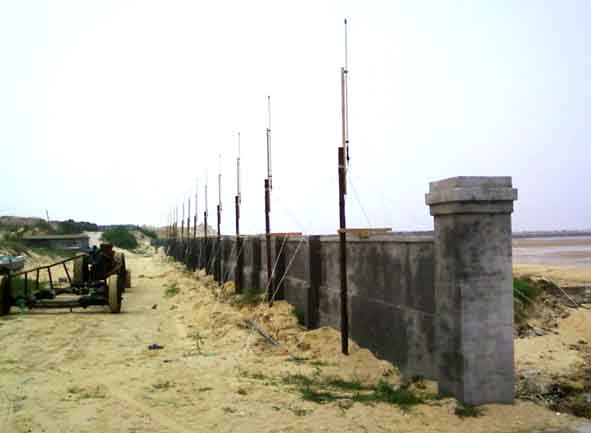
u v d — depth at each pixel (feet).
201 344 42.37
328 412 23.63
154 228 545.03
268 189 59.21
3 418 23.30
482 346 23.91
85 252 70.23
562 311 52.21
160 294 87.56
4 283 58.39
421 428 21.77
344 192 35.24
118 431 21.77
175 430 21.88
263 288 64.28
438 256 25.72
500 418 22.54
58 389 27.84
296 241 52.13
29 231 255.91
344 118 35.06
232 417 23.16
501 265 24.30
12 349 40.29
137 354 38.70
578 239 514.68
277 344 39.68
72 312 62.59
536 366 33.53
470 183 23.81
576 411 24.58
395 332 31.40
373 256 34.55
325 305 43.65
